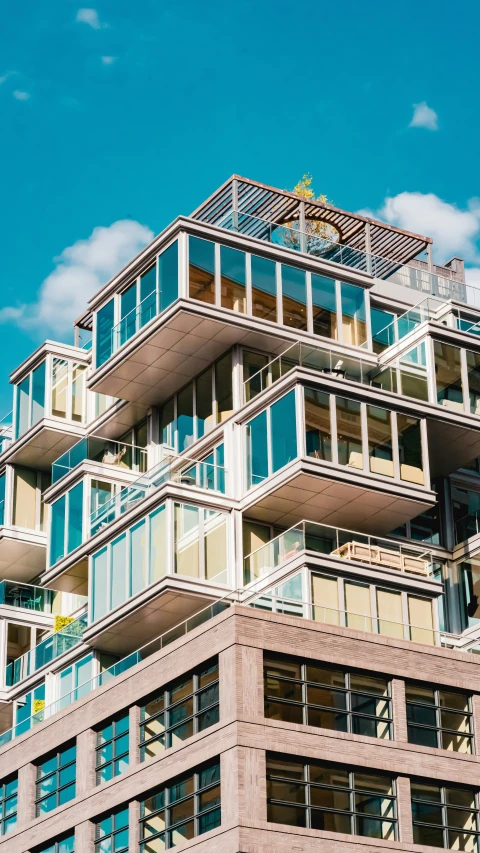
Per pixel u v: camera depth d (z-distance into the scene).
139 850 34.31
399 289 47.66
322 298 44.06
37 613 47.41
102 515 42.78
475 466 44.88
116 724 36.88
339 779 33.31
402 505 40.06
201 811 32.81
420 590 38.91
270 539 40.47
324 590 37.28
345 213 47.41
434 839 33.94
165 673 35.31
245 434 40.75
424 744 34.91
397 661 35.41
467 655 36.59
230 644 33.56
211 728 33.16
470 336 43.28
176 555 38.59
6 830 39.31
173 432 44.00
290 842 31.77
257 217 45.91
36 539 49.72
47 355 50.03
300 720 33.47
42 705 42.69
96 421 47.03
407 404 40.97
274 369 41.16
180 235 42.31
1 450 51.97
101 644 41.12
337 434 39.47
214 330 41.72
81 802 36.72
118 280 44.44
